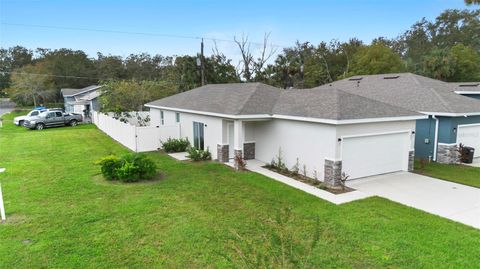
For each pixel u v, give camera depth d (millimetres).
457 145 15812
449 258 6469
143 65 73188
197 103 18953
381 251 6762
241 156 14547
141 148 18688
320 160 12383
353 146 12320
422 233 7648
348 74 40875
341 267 6160
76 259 6492
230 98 17047
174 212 9047
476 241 7223
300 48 51969
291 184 12023
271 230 5988
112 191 10961
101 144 20984
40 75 55781
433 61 38438
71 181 12117
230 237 7359
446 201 10125
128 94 29375
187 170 14047
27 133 26812
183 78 42062
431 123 16172
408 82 19594
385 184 12039
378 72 39312
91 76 67688
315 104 13453
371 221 8406
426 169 14430
